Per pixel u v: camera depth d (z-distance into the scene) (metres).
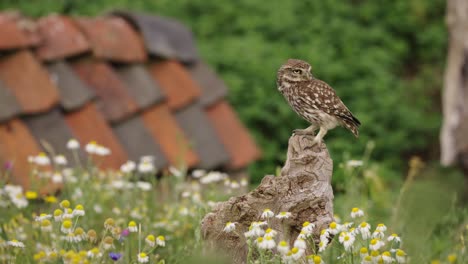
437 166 15.92
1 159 11.12
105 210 10.42
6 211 9.88
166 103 13.66
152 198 11.68
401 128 21.47
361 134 20.44
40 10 24.62
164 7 24.80
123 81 13.41
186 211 10.13
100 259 7.89
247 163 14.37
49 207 10.07
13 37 12.32
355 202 10.02
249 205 7.98
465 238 9.35
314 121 9.80
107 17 14.28
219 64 21.56
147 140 12.98
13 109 11.70
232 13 24.53
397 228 9.70
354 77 22.44
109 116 12.82
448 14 15.91
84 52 13.05
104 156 12.12
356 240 8.02
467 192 14.43
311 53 22.31
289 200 7.98
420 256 8.71
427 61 25.03
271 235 7.37
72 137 12.02
